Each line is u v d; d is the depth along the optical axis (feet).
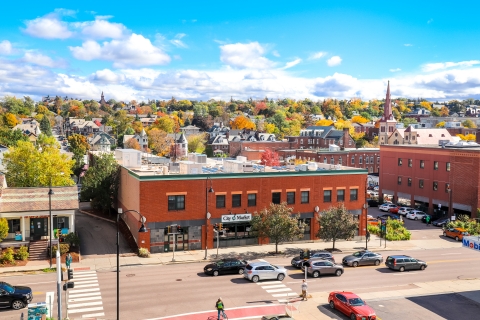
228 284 124.26
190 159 209.05
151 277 129.90
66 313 98.02
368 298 115.44
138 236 157.79
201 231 164.14
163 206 158.10
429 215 240.53
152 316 99.81
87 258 150.30
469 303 112.98
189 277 130.52
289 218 156.97
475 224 206.08
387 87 547.08
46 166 215.72
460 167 232.12
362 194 189.78
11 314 100.17
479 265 151.94
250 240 172.24
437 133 470.80
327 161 398.01
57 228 163.32
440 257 162.91
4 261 140.87
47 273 133.49
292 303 109.09
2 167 293.02
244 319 98.78
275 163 365.81
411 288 124.98
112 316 99.30
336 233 162.61
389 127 541.34
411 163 265.95
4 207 154.40
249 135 601.21
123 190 198.80
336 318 100.27
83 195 224.33
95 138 630.74
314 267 132.87
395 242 186.80
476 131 573.74
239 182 168.35
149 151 590.14
